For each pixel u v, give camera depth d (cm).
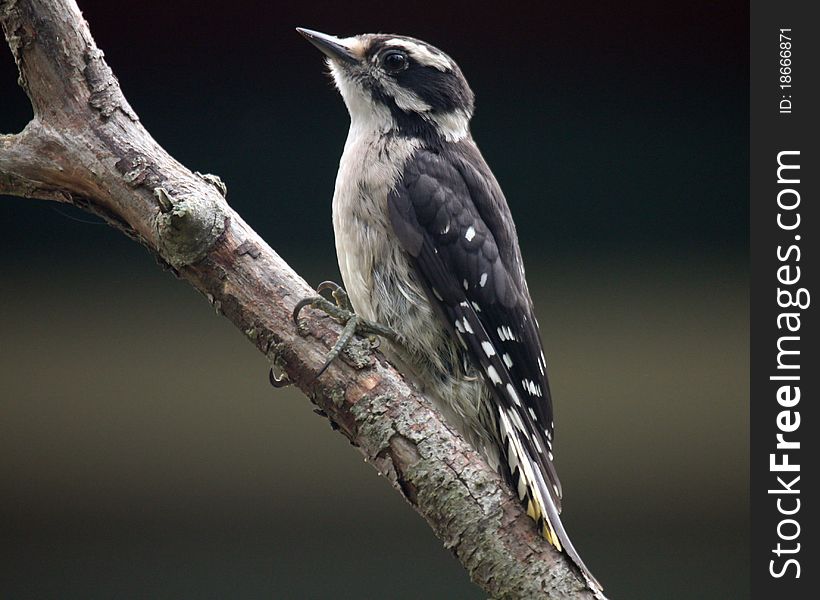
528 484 327
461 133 332
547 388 331
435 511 326
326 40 332
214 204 327
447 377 330
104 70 327
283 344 326
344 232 330
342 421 326
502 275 330
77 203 328
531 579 326
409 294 330
